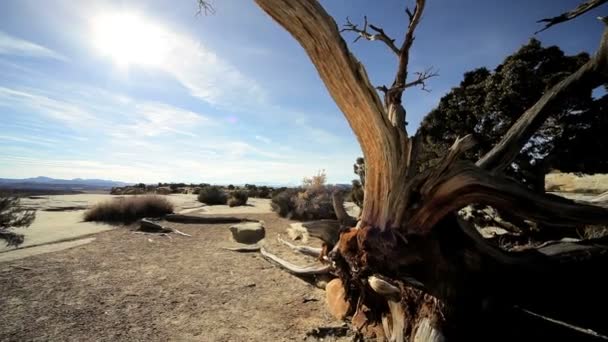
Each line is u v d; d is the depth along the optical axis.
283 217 14.77
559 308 2.89
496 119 8.78
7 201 7.55
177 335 3.47
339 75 1.67
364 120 1.90
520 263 2.87
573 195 9.95
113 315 3.92
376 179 2.22
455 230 2.69
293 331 3.63
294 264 6.39
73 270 5.68
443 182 2.25
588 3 2.86
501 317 2.69
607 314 2.78
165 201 14.66
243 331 3.62
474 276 2.71
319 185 15.87
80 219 12.42
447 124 10.14
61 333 3.38
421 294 2.73
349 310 3.88
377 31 3.55
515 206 2.36
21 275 5.21
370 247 2.28
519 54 8.53
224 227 11.83
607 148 7.09
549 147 7.94
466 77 10.76
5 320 3.60
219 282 5.49
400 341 2.89
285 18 1.51
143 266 6.24
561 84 2.64
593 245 3.32
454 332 2.50
